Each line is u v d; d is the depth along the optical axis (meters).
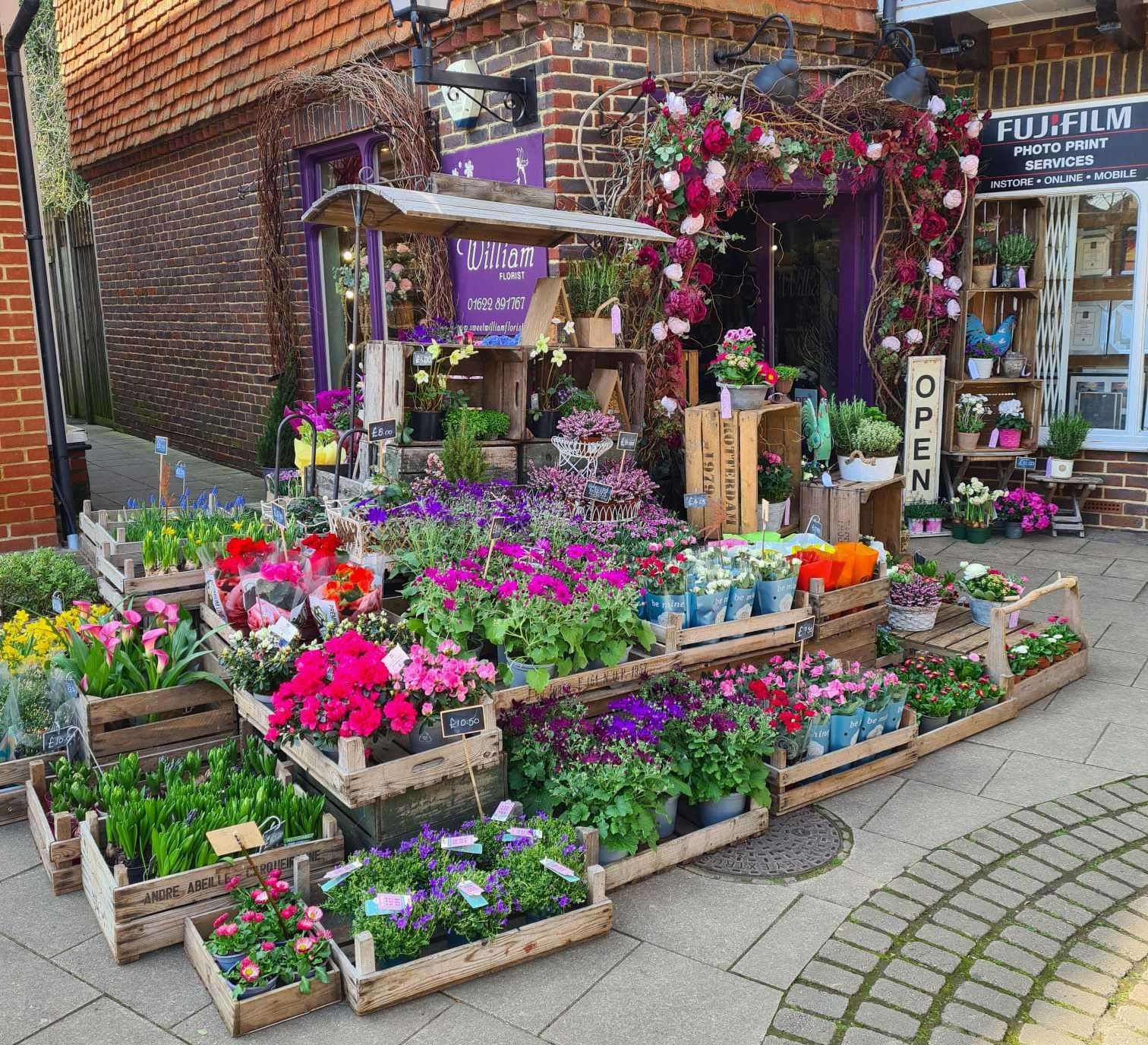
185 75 9.84
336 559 4.29
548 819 3.37
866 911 3.36
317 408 5.89
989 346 8.19
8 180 6.47
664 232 6.19
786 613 4.54
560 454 5.14
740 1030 2.82
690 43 6.59
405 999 2.92
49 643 4.35
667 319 6.29
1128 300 7.95
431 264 7.13
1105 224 7.96
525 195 5.38
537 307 5.45
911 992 2.97
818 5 7.09
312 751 3.39
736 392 5.74
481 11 6.29
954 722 4.64
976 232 8.26
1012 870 3.61
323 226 8.69
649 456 6.50
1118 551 7.67
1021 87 7.97
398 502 4.57
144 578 4.69
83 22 11.92
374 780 3.23
